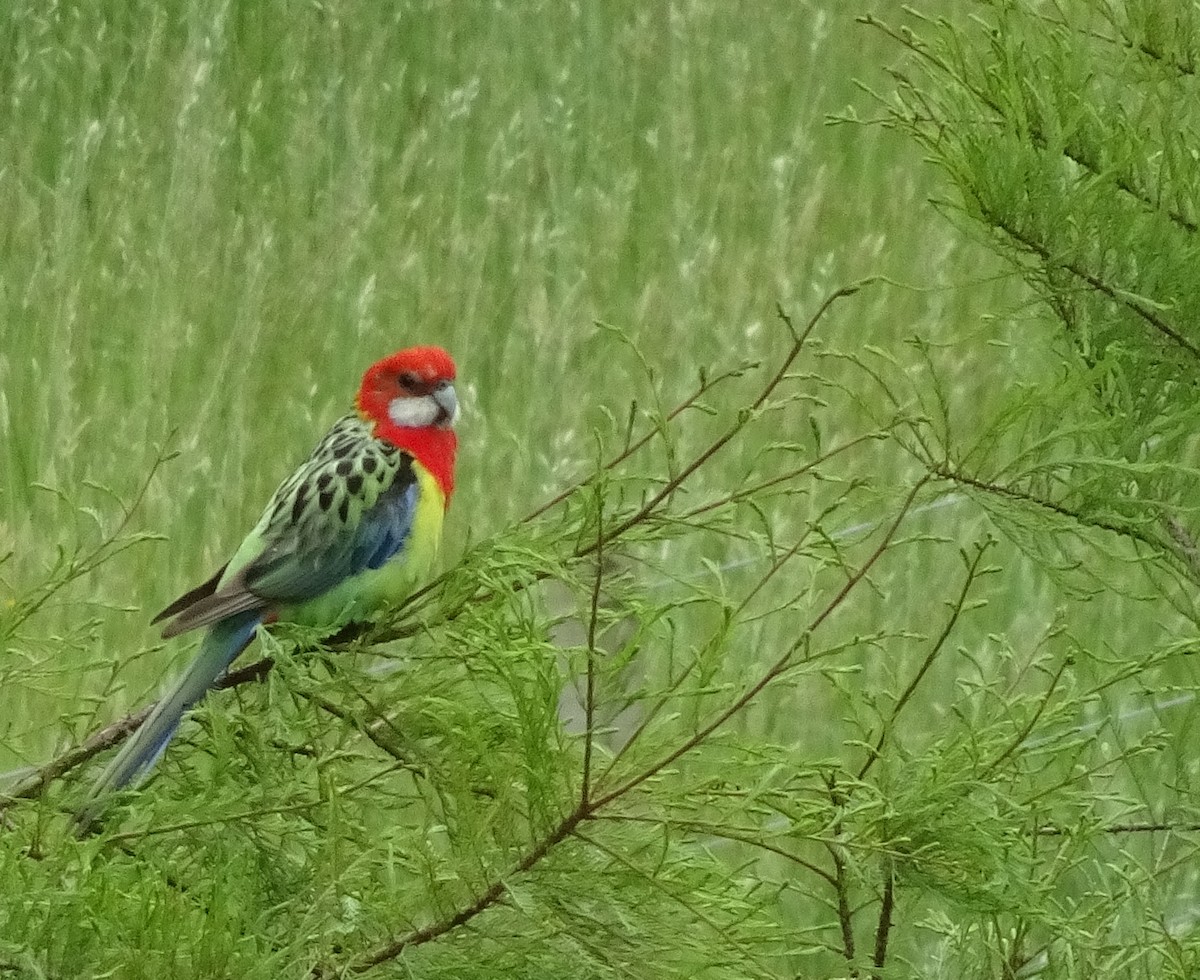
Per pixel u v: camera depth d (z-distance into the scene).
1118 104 6.19
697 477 11.39
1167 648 5.84
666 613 5.48
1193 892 8.13
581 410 11.70
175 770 6.14
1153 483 6.16
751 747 5.35
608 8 14.72
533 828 5.07
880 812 5.62
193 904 5.24
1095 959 6.41
